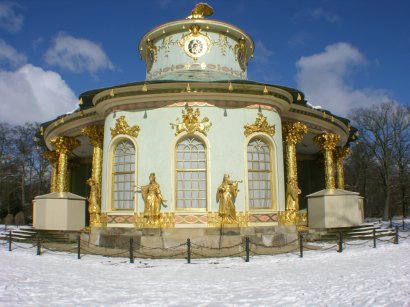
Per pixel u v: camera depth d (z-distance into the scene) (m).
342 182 30.34
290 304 8.88
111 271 14.10
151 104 20.28
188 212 19.20
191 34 25.41
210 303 9.06
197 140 19.95
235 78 25.61
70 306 8.83
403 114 59.22
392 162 59.16
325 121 26.45
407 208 75.44
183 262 16.14
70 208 25.62
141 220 19.39
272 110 21.25
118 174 20.81
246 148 20.12
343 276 12.30
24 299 9.47
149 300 9.39
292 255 17.72
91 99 22.89
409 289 10.16
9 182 64.81
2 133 64.56
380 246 20.34
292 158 23.09
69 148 27.47
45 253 19.56
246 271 13.74
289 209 21.64
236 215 19.34
